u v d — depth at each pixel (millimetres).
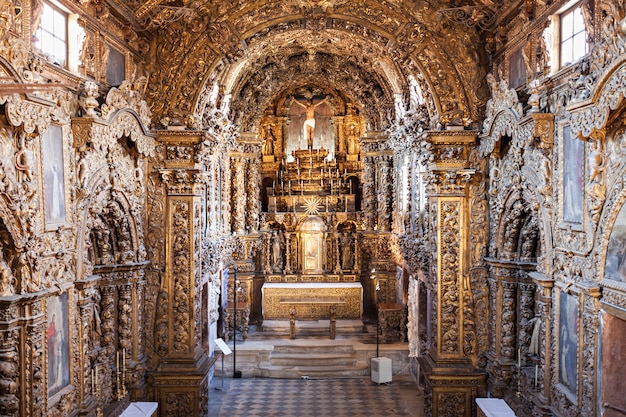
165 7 16609
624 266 9758
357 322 29797
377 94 28969
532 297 15969
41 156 10766
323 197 31891
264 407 21141
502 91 15633
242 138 29922
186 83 18156
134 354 17234
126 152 16250
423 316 21922
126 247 16547
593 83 10383
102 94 14766
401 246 26109
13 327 10055
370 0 18266
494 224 17359
